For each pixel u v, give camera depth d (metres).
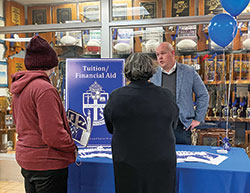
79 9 3.25
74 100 2.05
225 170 1.47
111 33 3.14
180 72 2.54
